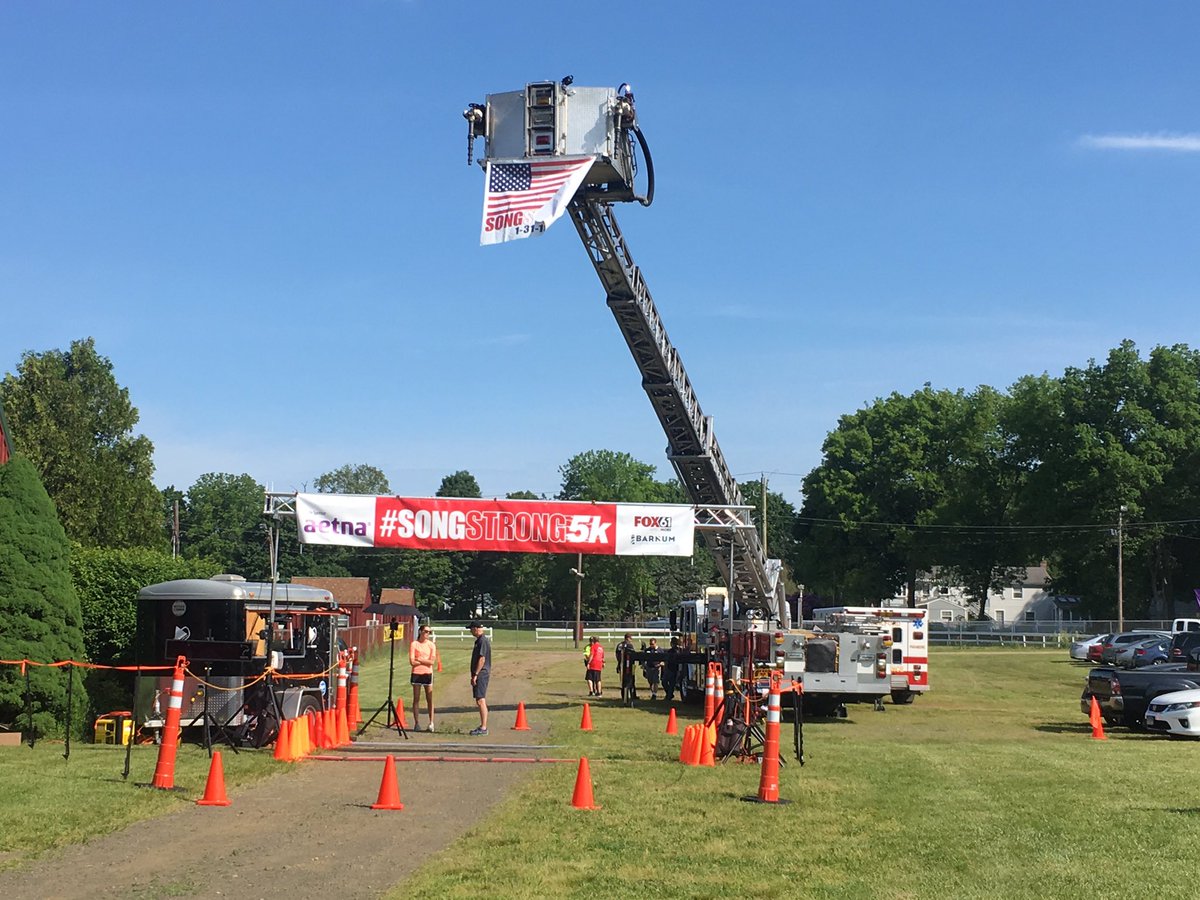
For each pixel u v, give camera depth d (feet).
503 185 67.82
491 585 386.93
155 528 181.88
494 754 58.85
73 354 184.65
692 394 83.30
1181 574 248.73
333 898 29.09
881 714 91.61
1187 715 73.46
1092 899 29.35
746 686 62.13
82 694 61.31
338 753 57.77
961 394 288.51
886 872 32.37
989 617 365.81
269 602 62.28
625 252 73.67
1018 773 53.26
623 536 80.59
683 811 41.88
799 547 290.56
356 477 427.33
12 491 60.44
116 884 30.32
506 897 29.14
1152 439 223.30
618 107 67.87
